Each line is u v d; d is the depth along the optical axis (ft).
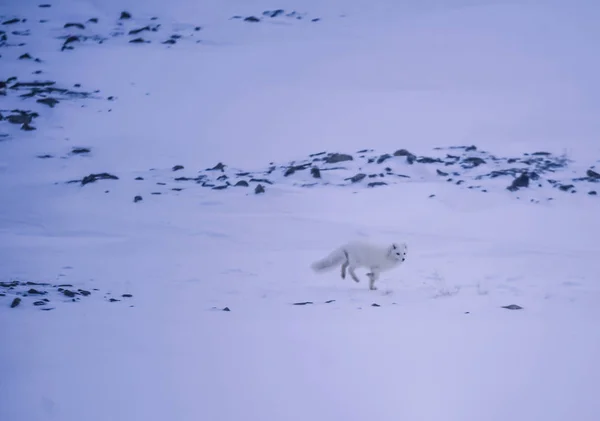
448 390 37.29
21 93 275.39
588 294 71.15
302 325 56.03
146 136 233.35
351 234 118.21
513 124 229.04
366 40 353.92
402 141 216.54
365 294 72.54
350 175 168.45
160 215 136.46
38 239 119.14
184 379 39.37
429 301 67.87
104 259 101.91
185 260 100.22
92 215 137.08
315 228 122.52
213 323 57.57
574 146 201.67
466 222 125.18
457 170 172.76
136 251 108.06
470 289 74.84
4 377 39.73
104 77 302.25
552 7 385.91
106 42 356.38
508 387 37.81
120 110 263.29
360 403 35.19
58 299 71.10
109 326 56.08
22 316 60.39
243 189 156.87
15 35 359.46
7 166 202.08
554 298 69.00
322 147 214.07
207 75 308.19
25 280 85.71
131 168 200.34
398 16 400.26
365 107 258.57
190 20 396.98
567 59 305.73
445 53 322.14
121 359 43.96
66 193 160.15
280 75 305.32
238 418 33.17
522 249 102.42
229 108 264.93
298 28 384.06
